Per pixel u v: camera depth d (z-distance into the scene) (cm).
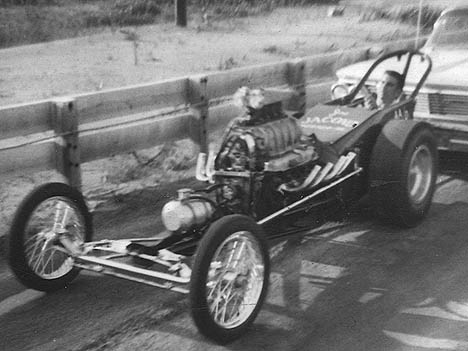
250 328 432
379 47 1093
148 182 743
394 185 579
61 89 1197
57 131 637
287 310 458
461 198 690
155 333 429
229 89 826
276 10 2448
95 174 761
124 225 620
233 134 486
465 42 834
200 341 419
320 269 524
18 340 420
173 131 760
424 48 850
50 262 499
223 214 473
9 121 603
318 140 561
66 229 480
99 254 491
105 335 426
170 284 418
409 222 602
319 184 528
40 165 632
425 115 738
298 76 930
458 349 409
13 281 506
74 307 462
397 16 2239
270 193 498
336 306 464
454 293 484
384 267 528
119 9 2150
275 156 496
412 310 459
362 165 597
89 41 1755
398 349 409
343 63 1031
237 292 418
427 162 613
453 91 714
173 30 2038
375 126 607
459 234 595
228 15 2356
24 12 1947
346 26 2169
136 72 1379
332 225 612
